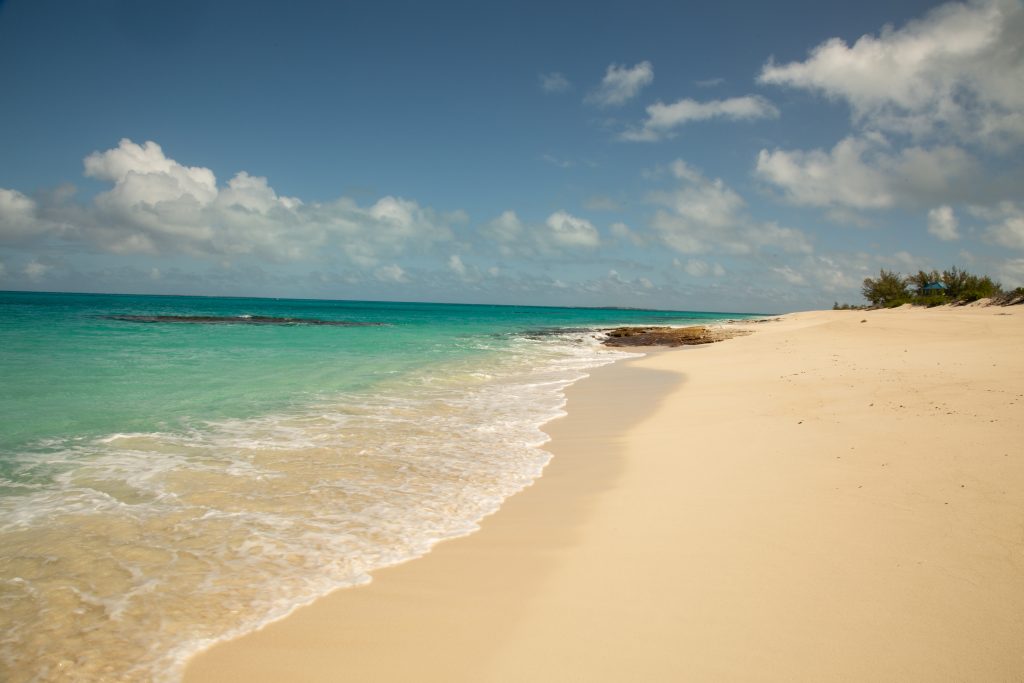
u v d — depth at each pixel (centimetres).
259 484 734
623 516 623
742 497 643
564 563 513
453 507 673
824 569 461
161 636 400
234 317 5916
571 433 1087
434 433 1062
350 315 8612
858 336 2670
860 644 363
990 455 679
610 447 963
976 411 900
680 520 593
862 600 412
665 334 4356
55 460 806
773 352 2372
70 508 631
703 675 345
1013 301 4944
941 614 389
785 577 454
